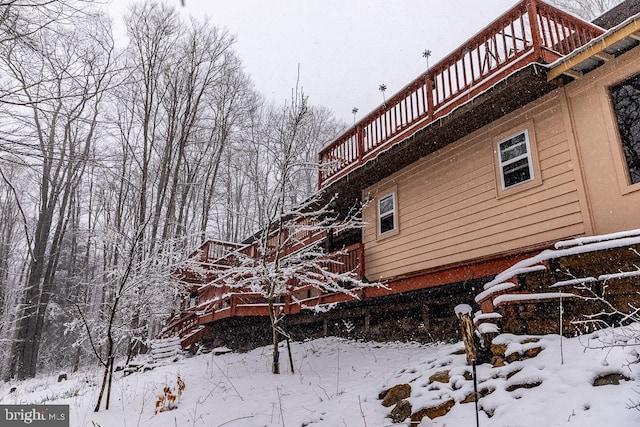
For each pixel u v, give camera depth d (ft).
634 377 11.78
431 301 30.42
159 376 36.01
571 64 21.80
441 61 29.99
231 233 99.40
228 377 29.17
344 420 16.76
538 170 24.43
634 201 20.16
